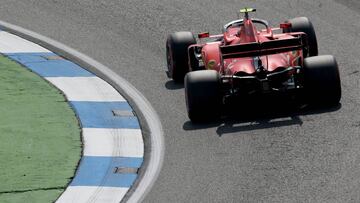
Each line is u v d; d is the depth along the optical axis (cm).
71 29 6881
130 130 5075
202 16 6950
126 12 7112
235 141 4725
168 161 4603
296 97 5191
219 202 4072
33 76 6012
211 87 4969
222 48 4975
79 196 4269
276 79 5003
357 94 5203
